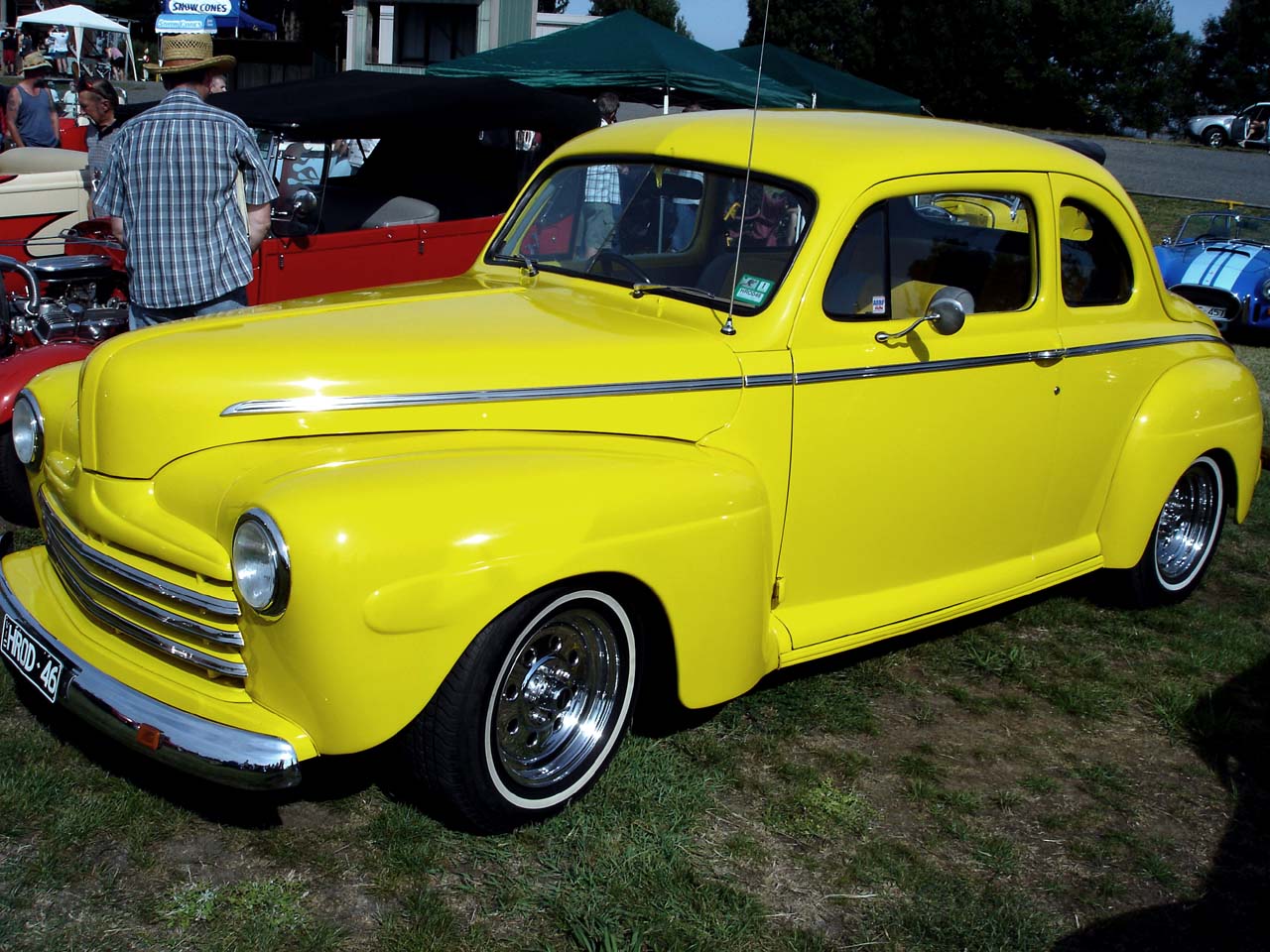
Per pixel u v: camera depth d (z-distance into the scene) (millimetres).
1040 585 4438
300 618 2602
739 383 3455
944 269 3934
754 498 3311
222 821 3057
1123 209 4535
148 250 4984
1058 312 4258
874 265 3732
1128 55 41125
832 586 3832
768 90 14289
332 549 2578
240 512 2709
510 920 2777
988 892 3043
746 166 3760
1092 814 3457
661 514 3064
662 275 3846
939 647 4500
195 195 4949
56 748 3303
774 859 3096
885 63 41781
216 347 3105
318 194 7043
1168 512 4949
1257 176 28531
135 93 27641
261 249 6223
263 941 2623
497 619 2824
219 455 2967
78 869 2818
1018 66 41250
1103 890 3094
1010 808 3443
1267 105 37219
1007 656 4434
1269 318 11547
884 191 3711
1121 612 4977
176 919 2678
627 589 3115
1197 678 4391
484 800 2959
